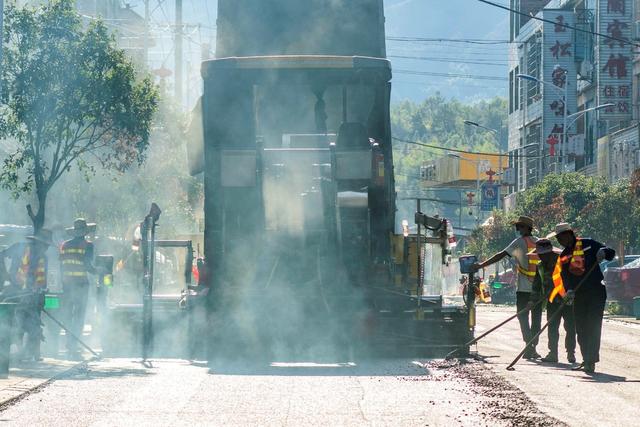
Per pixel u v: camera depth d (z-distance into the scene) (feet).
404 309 65.46
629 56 227.20
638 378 52.54
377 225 66.39
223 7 72.49
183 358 64.44
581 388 47.91
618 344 77.05
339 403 42.83
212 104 68.64
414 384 49.32
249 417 39.17
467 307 65.36
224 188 65.77
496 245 258.98
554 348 62.08
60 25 92.63
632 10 227.81
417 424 37.58
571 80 281.74
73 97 93.15
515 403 42.73
